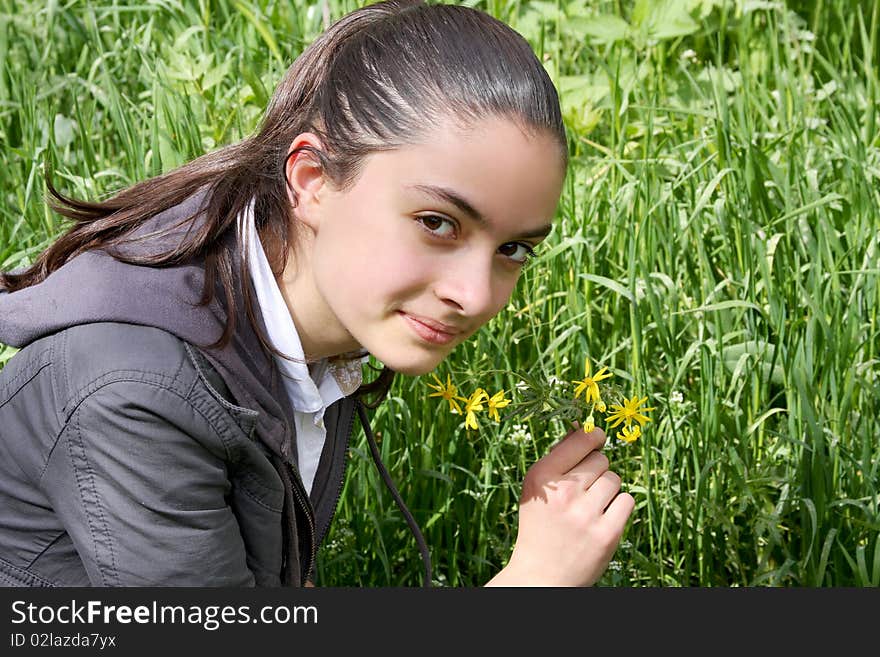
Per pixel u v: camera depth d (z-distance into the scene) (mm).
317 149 1715
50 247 1899
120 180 3461
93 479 1675
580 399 2070
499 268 1703
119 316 1693
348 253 1688
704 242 3305
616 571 2652
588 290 3037
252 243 1796
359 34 1766
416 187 1614
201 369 1704
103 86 3912
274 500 1849
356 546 2707
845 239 3332
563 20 4281
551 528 1998
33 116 3537
